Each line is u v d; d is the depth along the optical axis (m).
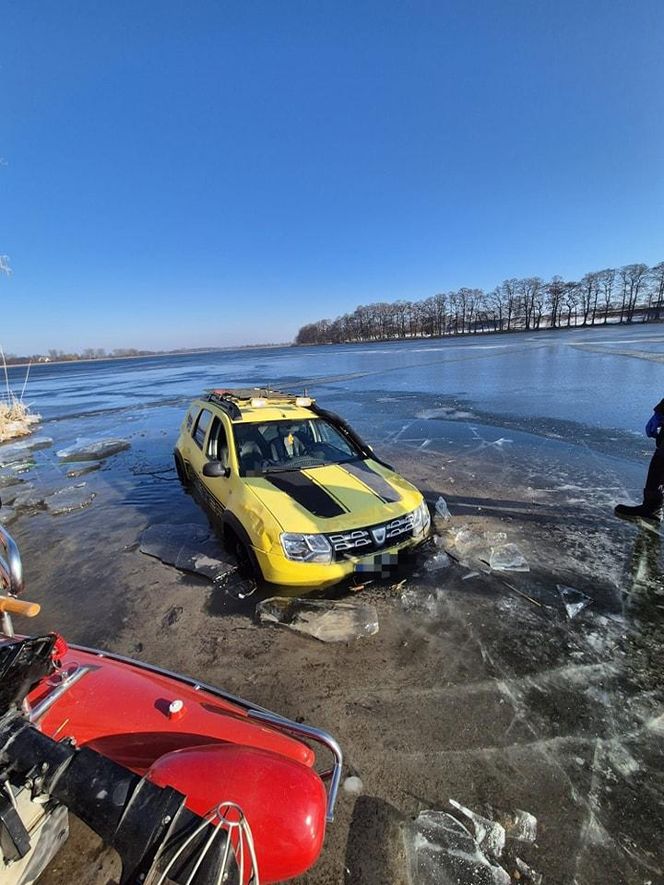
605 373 18.81
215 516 5.54
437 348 50.00
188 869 1.15
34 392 31.62
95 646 3.61
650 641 3.37
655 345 29.89
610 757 2.44
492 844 2.02
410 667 3.20
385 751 2.52
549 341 45.78
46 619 4.05
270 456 5.35
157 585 4.50
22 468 9.80
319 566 3.96
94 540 5.76
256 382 25.64
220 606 4.06
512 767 2.40
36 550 5.59
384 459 8.62
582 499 6.20
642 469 7.35
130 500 7.25
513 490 6.67
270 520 4.17
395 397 16.64
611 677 3.03
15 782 1.35
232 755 1.67
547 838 2.04
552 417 11.42
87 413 18.50
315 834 1.50
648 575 4.25
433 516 5.80
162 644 3.58
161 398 22.45
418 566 4.55
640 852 1.98
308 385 22.28
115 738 1.88
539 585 4.16
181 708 2.00
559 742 2.54
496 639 3.45
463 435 10.24
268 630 3.69
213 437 6.17
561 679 3.02
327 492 4.61
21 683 1.51
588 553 4.71
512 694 2.91
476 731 2.63
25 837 1.36
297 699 2.94
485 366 25.53
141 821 1.21
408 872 1.92
